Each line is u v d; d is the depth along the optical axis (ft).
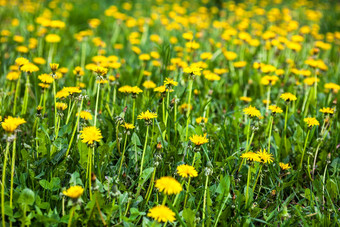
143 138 7.22
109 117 7.91
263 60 13.43
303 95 10.83
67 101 7.74
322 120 8.58
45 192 5.92
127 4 23.20
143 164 6.64
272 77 9.05
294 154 7.97
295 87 10.47
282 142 7.70
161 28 18.69
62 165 6.13
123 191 6.14
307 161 7.64
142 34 17.75
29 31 14.99
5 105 8.41
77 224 5.30
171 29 17.53
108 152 6.52
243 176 6.85
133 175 6.59
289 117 8.91
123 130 7.21
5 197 5.57
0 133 7.41
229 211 5.68
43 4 22.41
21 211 5.09
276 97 11.14
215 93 10.75
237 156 7.14
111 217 5.43
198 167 6.69
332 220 6.07
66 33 17.60
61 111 6.82
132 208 5.36
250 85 11.78
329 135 8.29
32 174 5.84
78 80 9.60
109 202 5.78
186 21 17.15
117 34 17.15
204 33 17.57
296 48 12.25
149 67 12.45
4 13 19.51
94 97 9.55
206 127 7.89
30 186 5.81
